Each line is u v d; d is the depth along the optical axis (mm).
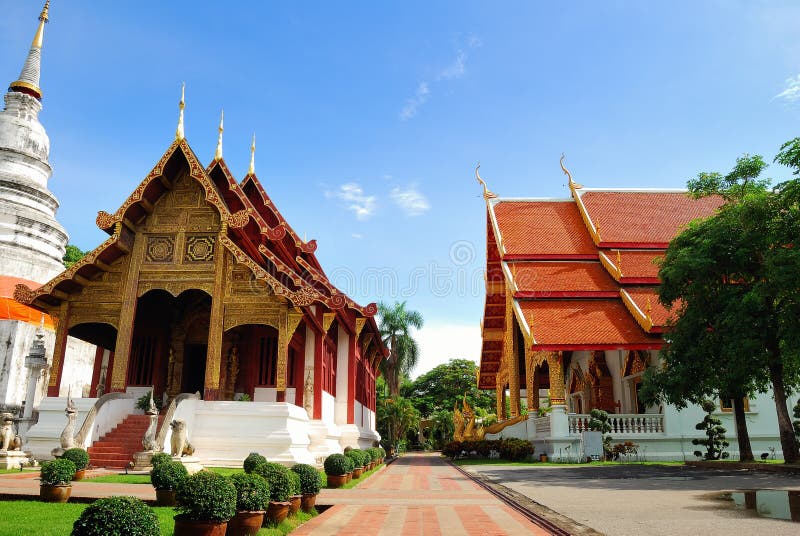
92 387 19859
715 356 16625
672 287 17844
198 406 15688
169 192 17922
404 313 45844
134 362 20406
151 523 4477
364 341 28234
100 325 20047
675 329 18109
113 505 4453
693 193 18875
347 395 23328
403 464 24359
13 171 30094
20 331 25219
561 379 22516
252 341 20375
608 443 21531
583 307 24734
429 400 67562
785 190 14672
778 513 7520
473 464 22750
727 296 16156
